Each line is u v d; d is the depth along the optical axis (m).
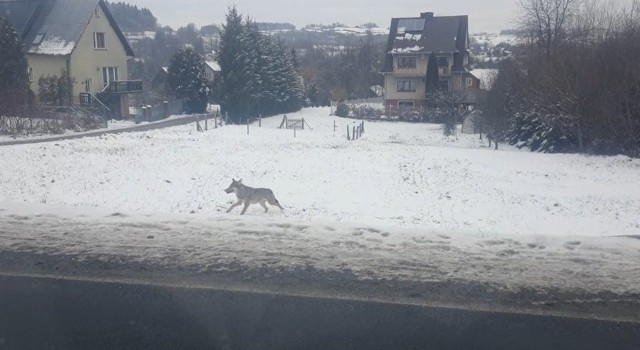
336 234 7.89
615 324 5.22
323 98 84.50
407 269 6.54
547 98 33.44
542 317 5.36
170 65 58.16
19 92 34.09
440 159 26.12
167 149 25.84
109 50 49.97
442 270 6.51
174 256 6.91
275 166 21.27
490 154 29.67
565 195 18.19
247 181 17.78
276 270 6.47
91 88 47.78
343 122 56.81
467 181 19.92
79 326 5.25
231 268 6.54
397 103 64.94
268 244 7.40
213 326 5.24
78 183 16.72
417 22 66.19
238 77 53.44
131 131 36.00
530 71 36.88
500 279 6.24
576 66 32.31
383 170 21.31
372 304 5.63
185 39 139.88
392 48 64.38
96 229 8.05
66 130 34.22
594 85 31.47
